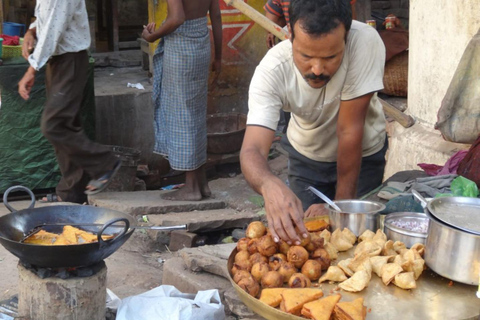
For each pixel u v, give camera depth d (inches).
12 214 105.7
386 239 98.0
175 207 188.9
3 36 206.8
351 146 110.5
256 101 103.5
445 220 85.6
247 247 93.8
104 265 106.1
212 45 247.8
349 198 114.7
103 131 239.0
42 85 202.5
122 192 204.8
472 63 143.8
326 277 88.7
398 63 227.5
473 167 131.3
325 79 93.7
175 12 178.7
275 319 80.7
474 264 83.1
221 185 217.2
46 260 96.0
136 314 101.0
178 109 189.3
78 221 110.7
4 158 204.7
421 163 164.7
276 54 105.3
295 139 131.3
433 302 83.3
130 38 341.1
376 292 86.0
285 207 87.7
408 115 183.8
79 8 170.4
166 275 123.7
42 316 100.6
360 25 106.7
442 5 167.0
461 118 145.7
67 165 192.1
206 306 102.1
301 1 89.4
